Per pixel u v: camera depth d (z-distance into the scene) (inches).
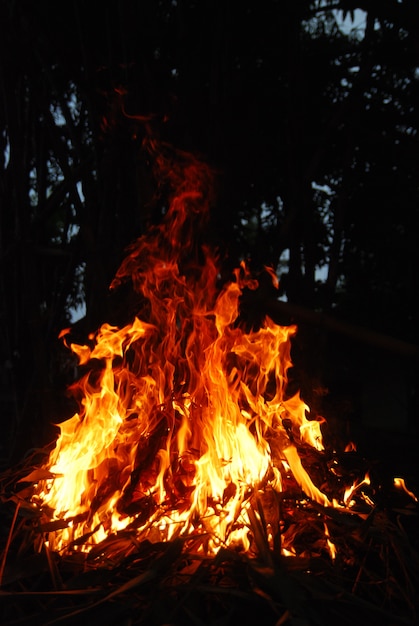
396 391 315.0
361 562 59.3
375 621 53.2
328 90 147.2
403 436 165.6
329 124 123.3
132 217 119.0
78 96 141.0
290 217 119.2
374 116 143.3
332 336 272.7
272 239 157.6
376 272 210.1
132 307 106.7
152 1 111.0
